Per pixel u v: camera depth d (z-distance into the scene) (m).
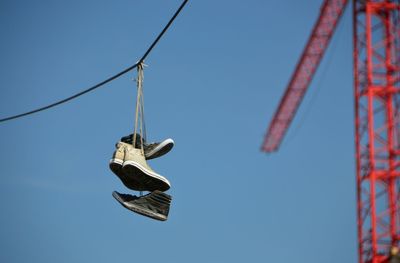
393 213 40.00
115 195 15.61
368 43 44.31
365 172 41.41
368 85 43.09
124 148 15.98
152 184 16.03
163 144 16.20
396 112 42.53
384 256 39.06
